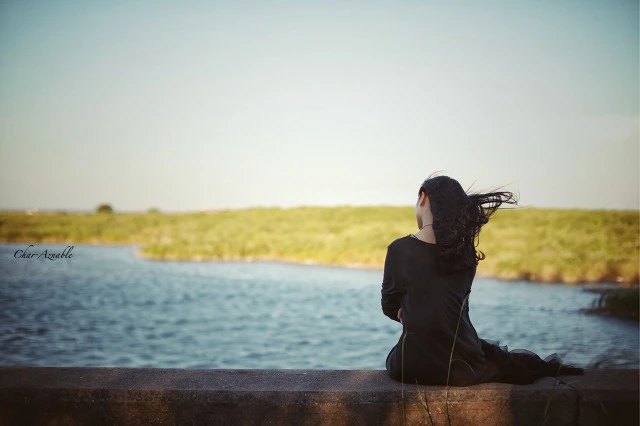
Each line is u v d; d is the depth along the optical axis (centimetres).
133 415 305
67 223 6038
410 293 329
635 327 1439
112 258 3838
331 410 303
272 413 303
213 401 304
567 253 3112
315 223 5512
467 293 336
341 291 2291
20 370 337
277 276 2866
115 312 1777
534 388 312
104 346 1288
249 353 1221
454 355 317
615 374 339
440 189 336
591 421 307
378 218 5878
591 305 1783
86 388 307
